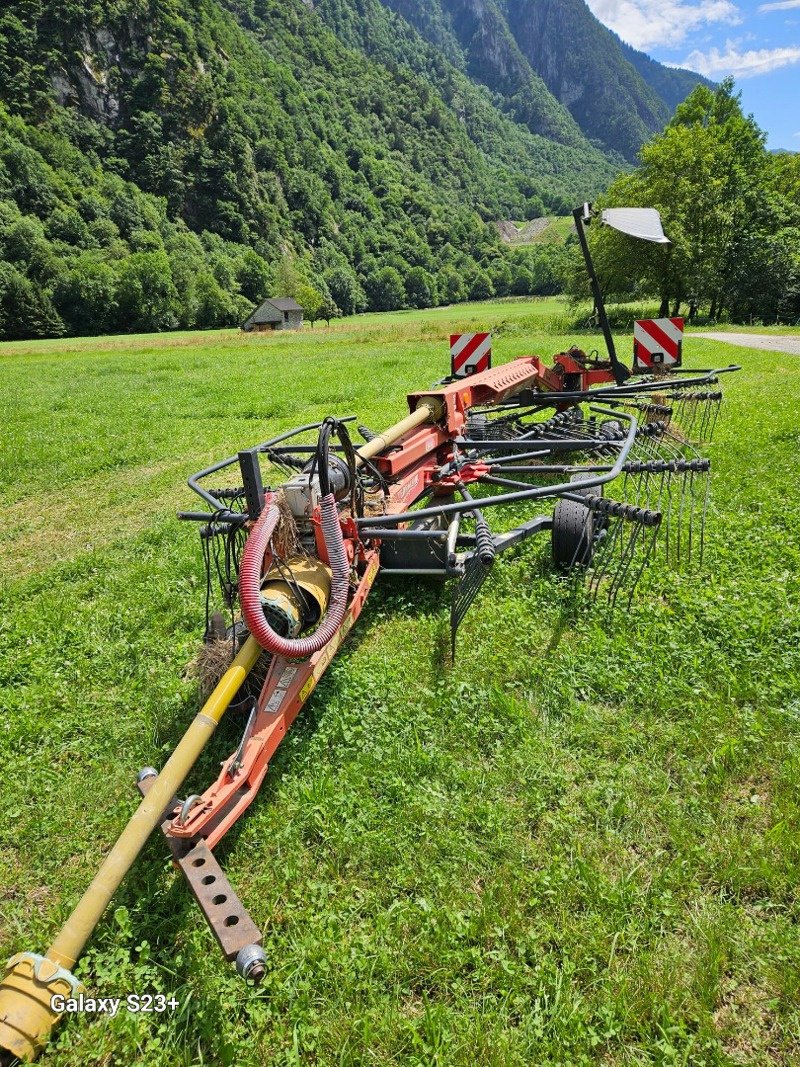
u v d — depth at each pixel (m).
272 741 3.71
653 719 4.27
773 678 4.48
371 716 4.52
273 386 20.61
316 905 3.29
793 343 29.50
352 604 4.70
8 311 94.31
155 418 16.56
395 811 3.78
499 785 3.91
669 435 7.60
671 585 5.83
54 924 3.31
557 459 8.81
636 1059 2.59
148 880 3.45
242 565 3.73
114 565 7.78
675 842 3.44
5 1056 2.54
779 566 6.04
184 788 4.08
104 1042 2.77
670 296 51.12
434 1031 2.68
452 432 6.78
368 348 42.38
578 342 31.70
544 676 4.75
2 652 5.96
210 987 2.92
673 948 2.99
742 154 56.75
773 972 2.83
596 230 48.44
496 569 6.36
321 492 4.21
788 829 3.43
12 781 4.31
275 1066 2.65
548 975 2.86
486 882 3.36
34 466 12.61
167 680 5.16
